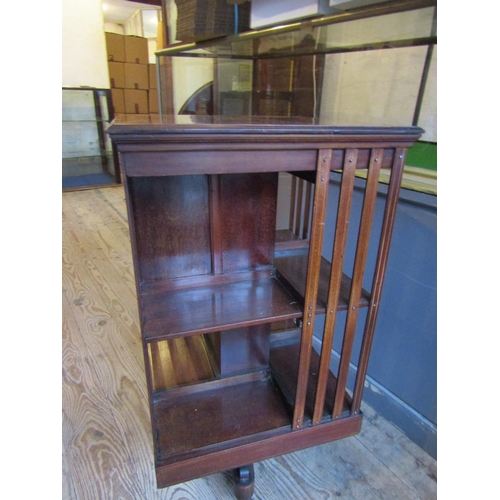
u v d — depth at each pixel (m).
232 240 1.00
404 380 1.21
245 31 1.58
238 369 1.13
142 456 1.13
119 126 0.62
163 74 2.61
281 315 0.87
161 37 2.97
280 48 1.57
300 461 1.14
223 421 1.00
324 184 0.78
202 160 0.69
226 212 0.96
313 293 0.87
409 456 1.16
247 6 1.68
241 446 0.94
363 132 0.75
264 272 1.05
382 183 1.12
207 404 1.05
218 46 1.79
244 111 1.96
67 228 3.01
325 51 1.35
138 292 0.77
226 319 0.85
